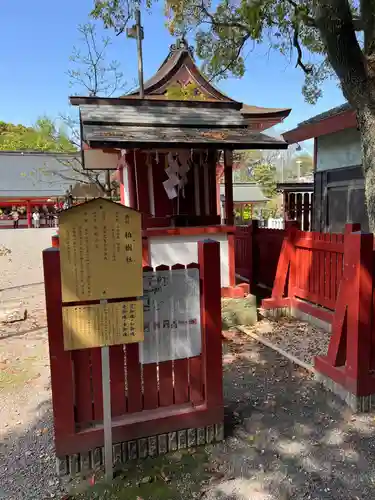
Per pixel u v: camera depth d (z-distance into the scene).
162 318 2.74
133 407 2.75
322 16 3.93
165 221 5.90
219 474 2.51
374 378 3.21
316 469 2.53
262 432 2.96
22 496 2.36
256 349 4.66
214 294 2.79
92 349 2.60
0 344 5.06
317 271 5.42
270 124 8.23
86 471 2.57
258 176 37.50
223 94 8.59
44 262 2.38
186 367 2.85
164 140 4.64
